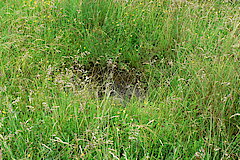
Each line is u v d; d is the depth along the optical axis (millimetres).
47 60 4613
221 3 6188
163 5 6066
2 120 3070
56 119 3160
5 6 5375
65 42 5152
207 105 3691
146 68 5004
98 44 5230
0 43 4441
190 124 3521
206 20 5465
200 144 3199
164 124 3457
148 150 3096
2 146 2863
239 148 3107
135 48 5320
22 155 2895
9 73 4094
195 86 4047
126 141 3164
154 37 5551
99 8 5695
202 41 4867
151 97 4293
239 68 3842
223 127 3244
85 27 5633
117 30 5555
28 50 4629
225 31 5324
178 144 3162
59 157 2832
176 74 4441
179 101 3832
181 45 5102
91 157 2938
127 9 5750
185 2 5793
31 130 3021
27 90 3830
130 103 3934
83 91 3680
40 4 5520
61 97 3598
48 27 5281
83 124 3316
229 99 3463
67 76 3979
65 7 5723
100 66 5098
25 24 5000
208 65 4086
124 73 4969
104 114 3408
